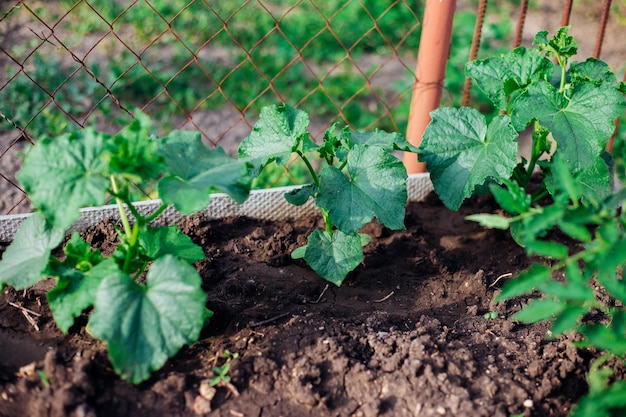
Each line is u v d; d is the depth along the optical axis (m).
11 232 1.17
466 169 1.10
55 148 0.90
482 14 1.24
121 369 0.88
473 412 0.92
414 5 2.09
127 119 1.60
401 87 1.73
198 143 0.98
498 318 1.06
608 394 0.82
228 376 0.95
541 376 0.96
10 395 0.91
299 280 1.13
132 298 0.90
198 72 1.77
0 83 1.64
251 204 1.24
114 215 1.19
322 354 0.97
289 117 1.10
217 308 1.04
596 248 0.85
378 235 1.21
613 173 1.19
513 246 1.21
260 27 1.97
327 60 1.89
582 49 1.92
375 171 1.06
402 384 0.94
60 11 1.96
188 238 1.01
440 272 1.16
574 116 1.06
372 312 1.08
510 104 1.12
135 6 2.01
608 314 1.06
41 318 1.02
